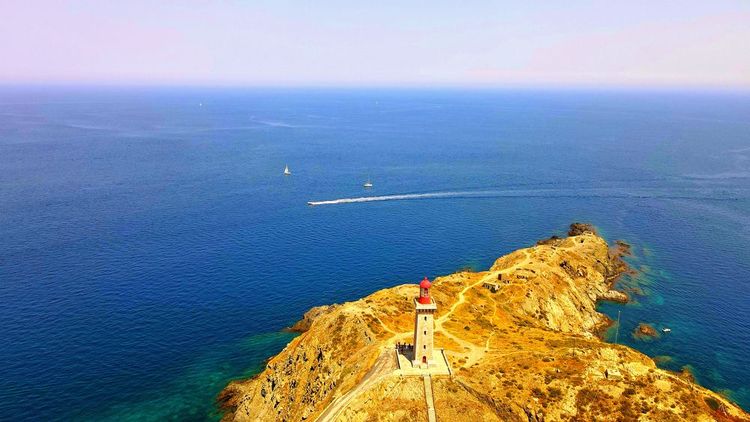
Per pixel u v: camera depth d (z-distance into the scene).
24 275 144.00
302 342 102.75
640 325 123.75
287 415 92.31
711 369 107.31
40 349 110.62
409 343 92.38
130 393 99.69
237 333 120.56
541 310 116.31
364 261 162.25
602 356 86.19
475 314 106.88
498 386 79.69
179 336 118.25
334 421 76.56
